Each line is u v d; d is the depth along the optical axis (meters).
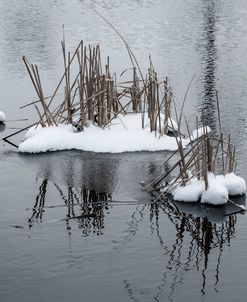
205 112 15.04
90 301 7.06
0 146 12.66
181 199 9.80
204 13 30.38
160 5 33.09
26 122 14.39
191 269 7.76
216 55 21.70
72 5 33.16
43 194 10.15
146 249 8.27
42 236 8.59
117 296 7.16
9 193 10.16
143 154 12.16
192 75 18.92
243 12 30.53
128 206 9.65
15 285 7.36
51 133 12.63
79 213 9.38
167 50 22.50
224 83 17.97
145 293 7.23
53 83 18.03
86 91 13.65
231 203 9.74
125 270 7.73
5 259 7.95
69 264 7.85
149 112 12.82
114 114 13.23
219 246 8.37
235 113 14.94
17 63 20.50
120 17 29.41
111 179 10.84
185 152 12.20
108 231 8.78
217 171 10.88
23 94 16.91
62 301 7.05
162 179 10.34
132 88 13.62
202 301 7.07
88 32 25.75
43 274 7.61
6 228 8.84
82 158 11.95
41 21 28.27
